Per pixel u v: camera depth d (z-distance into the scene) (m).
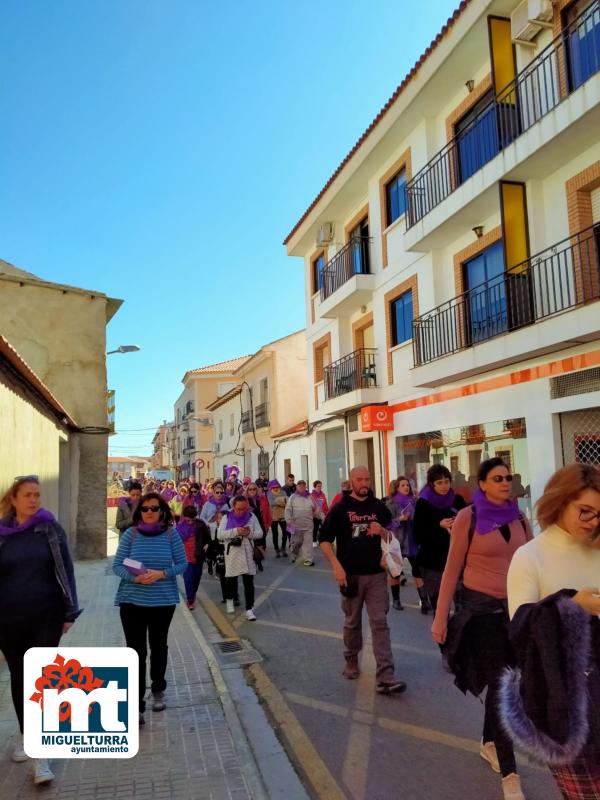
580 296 10.65
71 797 3.64
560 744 2.27
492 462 4.02
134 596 4.84
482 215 13.00
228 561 8.57
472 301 13.77
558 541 2.63
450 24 12.68
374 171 17.84
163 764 4.04
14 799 3.63
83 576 12.39
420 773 3.94
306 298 24.00
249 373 34.03
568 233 11.04
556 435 11.09
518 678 2.54
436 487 6.61
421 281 15.42
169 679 5.71
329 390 20.45
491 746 3.96
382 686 5.32
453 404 14.09
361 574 5.56
